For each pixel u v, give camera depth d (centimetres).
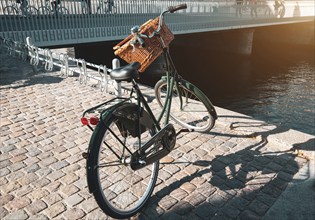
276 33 3253
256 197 300
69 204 288
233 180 326
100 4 1167
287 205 289
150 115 290
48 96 613
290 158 369
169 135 300
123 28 1217
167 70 348
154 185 296
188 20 1478
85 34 1110
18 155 378
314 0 2688
